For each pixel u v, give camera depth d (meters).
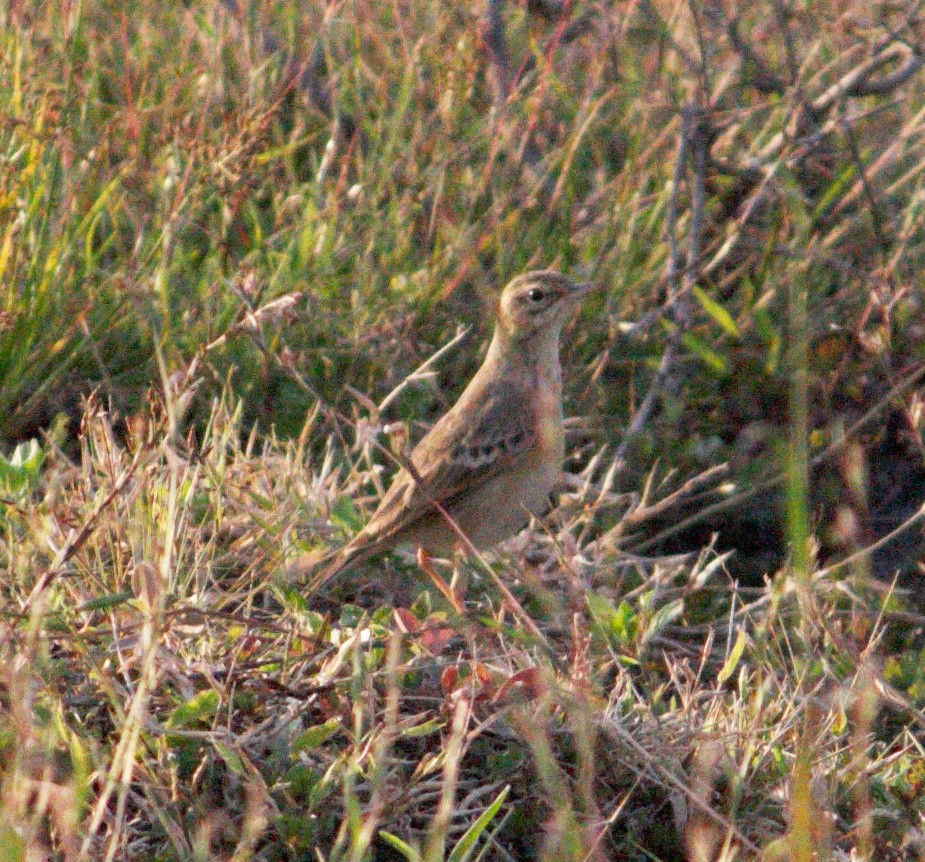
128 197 12.37
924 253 13.38
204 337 11.49
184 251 12.52
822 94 14.55
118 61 14.04
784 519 11.83
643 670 8.63
